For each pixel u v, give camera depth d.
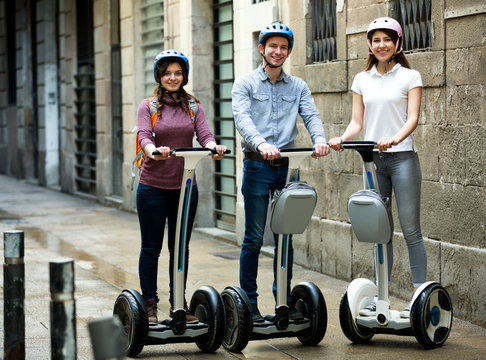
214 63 11.01
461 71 6.09
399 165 5.45
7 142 21.92
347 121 7.60
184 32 11.10
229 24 10.62
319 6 8.18
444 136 6.29
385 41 5.36
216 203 11.12
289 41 5.29
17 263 4.57
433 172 6.43
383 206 5.09
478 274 5.94
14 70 20.98
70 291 3.86
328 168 7.91
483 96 5.88
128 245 10.06
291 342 5.58
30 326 6.02
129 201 13.53
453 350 5.27
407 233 5.50
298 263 8.52
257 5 9.12
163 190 5.32
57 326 3.83
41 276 8.04
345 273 7.67
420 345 5.41
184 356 5.24
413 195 5.46
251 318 5.18
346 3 7.50
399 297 6.90
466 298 6.09
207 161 11.08
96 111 15.02
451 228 6.26
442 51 6.27
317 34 8.22
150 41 12.77
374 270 7.23
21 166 20.11
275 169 5.38
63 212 13.62
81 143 16.38
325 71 7.86
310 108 5.48
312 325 5.36
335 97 7.78
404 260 6.80
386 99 5.43
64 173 16.97
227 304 5.34
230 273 8.19
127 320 5.18
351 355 5.20
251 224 5.39
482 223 5.93
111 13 14.41
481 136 5.91
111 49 14.52
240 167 9.83
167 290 7.36
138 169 5.77
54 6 17.84
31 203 15.06
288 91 5.44
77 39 16.28
